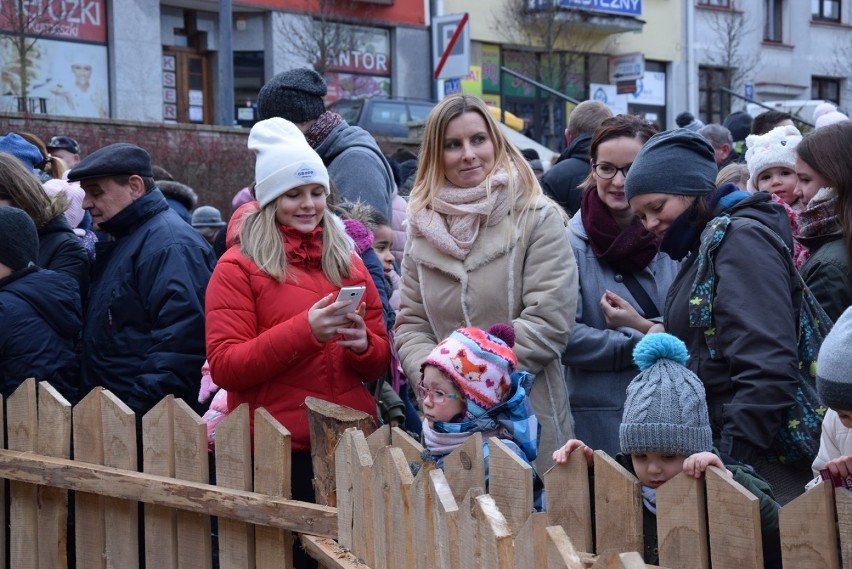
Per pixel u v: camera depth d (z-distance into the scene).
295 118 5.44
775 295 3.46
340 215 4.88
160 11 23.34
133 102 22.06
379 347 4.07
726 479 2.62
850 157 3.93
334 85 25.31
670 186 3.72
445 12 27.36
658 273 4.62
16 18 18.92
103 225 4.84
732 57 33.34
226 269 3.96
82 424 4.21
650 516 2.99
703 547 2.70
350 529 3.25
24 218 4.71
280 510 3.49
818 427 3.42
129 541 4.07
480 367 3.57
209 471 4.18
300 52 24.14
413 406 5.48
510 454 3.00
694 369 3.62
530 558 2.40
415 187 4.45
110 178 4.79
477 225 4.30
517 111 28.92
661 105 33.25
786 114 7.77
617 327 4.44
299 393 3.91
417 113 19.88
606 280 4.59
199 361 4.57
